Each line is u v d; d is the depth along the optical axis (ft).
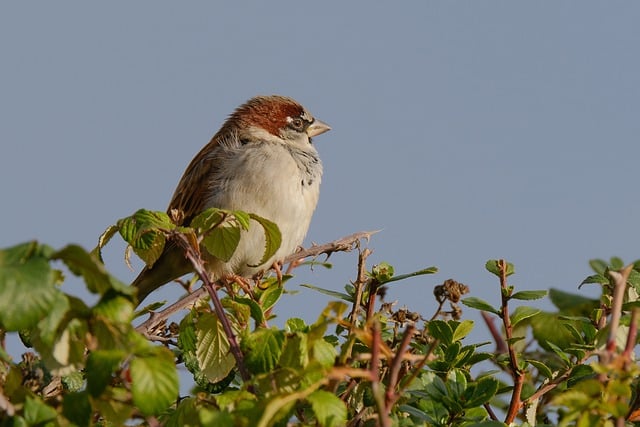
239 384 24.62
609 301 24.75
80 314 15.72
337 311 18.20
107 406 16.63
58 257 15.21
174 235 21.42
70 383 20.70
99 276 15.44
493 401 27.07
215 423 15.06
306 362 17.97
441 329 25.13
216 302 19.97
